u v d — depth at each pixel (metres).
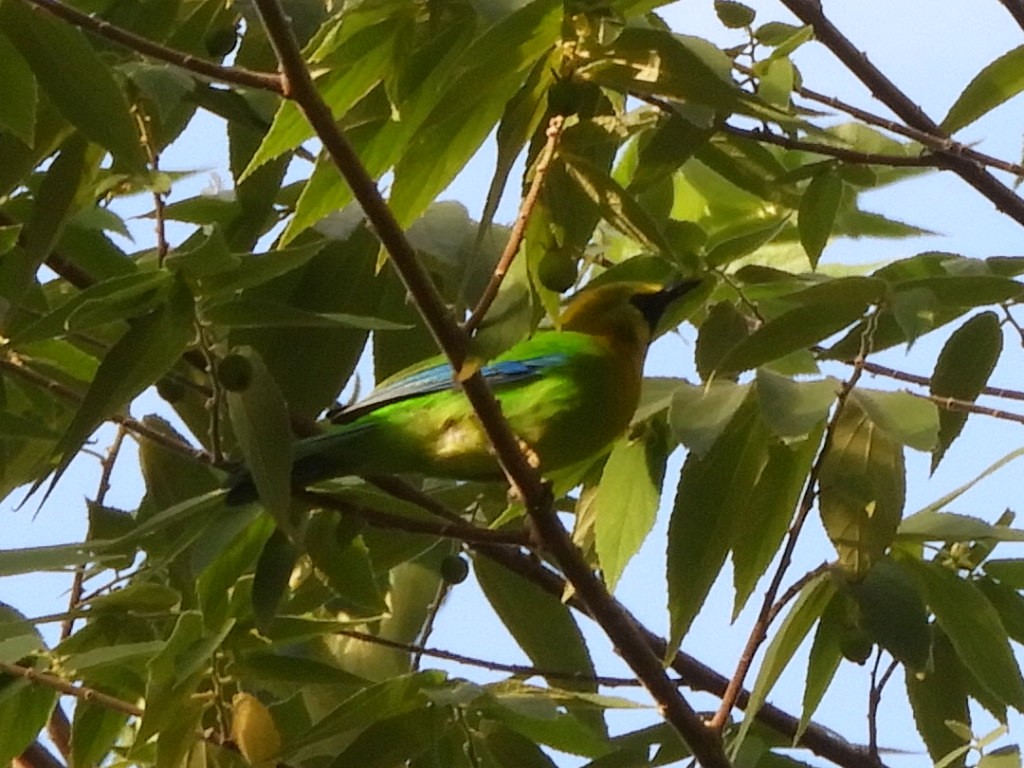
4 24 5.69
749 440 6.72
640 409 7.96
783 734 8.05
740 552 6.82
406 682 6.62
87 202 6.59
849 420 6.36
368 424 6.96
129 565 7.11
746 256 8.99
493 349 5.59
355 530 6.77
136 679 6.81
